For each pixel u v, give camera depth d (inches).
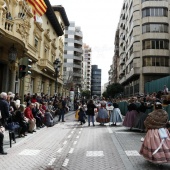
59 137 491.5
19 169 263.3
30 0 770.8
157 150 264.5
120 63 2748.5
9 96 486.0
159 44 1768.0
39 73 1243.2
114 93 2488.9
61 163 290.5
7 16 740.7
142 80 1782.7
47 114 676.7
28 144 411.8
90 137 491.5
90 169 263.9
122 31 2667.3
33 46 1108.5
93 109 713.6
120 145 399.9
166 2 1795.0
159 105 285.7
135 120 586.2
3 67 794.2
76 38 3917.3
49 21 1470.2
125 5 2413.9
